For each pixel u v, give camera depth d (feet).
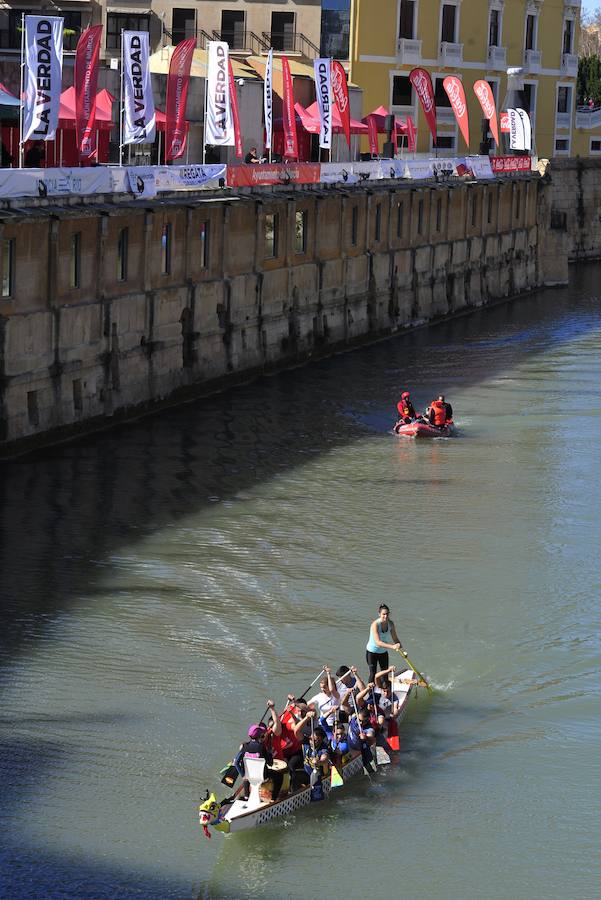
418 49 655.35
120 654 213.46
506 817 173.99
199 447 341.21
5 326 312.29
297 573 250.37
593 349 497.05
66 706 196.44
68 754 183.93
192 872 161.07
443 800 178.09
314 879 160.86
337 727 181.68
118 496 294.87
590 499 301.02
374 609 234.79
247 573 249.75
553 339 522.06
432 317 572.10
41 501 289.12
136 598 236.02
